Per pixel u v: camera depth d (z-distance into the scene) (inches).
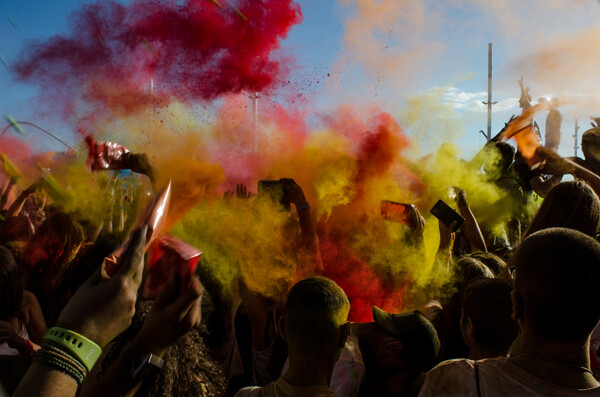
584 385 46.6
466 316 68.7
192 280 32.1
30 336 92.4
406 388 76.9
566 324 47.0
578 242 48.5
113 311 29.7
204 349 66.0
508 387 48.3
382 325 76.6
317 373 58.6
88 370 29.4
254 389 61.5
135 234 30.6
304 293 59.9
